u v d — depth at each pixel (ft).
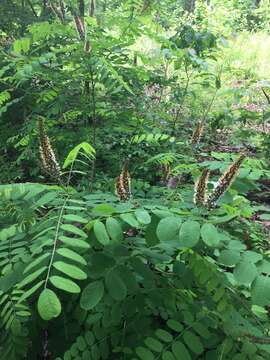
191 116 21.57
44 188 6.22
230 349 5.67
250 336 5.86
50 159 6.75
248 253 5.07
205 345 5.90
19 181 16.26
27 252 5.92
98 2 25.02
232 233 7.89
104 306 6.11
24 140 12.31
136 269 5.71
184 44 17.31
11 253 5.98
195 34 17.29
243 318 6.33
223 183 5.93
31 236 6.43
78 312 6.18
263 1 59.88
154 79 17.46
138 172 13.99
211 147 19.61
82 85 12.37
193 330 5.93
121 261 5.69
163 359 5.45
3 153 17.25
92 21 10.66
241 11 56.95
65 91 12.14
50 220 5.82
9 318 5.41
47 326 6.29
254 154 18.88
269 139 17.72
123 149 14.34
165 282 6.31
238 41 42.98
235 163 5.93
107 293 5.82
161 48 15.74
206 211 5.97
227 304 5.66
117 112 12.75
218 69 20.02
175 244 5.82
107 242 5.03
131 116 12.89
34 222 6.34
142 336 5.99
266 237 9.64
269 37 51.01
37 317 6.26
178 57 16.10
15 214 6.81
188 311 6.07
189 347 5.58
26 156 14.40
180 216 5.36
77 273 4.67
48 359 6.83
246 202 8.07
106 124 12.55
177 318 6.03
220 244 5.22
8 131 15.61
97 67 10.16
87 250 5.83
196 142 10.23
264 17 57.52
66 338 6.40
